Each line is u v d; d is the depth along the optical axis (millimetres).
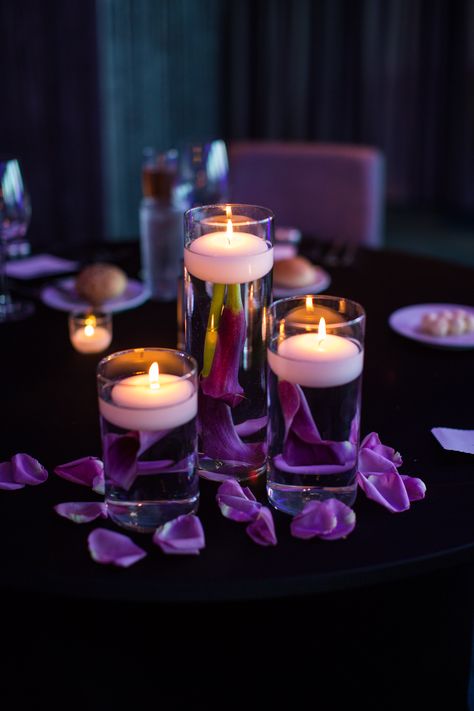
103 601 1046
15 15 3852
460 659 1132
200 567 869
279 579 854
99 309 1459
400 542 902
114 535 888
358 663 1102
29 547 895
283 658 1087
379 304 1509
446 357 1305
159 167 1576
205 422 976
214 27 4863
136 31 4289
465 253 4613
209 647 1069
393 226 5156
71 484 994
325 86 5262
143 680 1073
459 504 960
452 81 5137
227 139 5246
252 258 906
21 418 1133
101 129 4184
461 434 1078
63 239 4305
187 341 969
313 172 2479
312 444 903
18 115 4008
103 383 880
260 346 952
